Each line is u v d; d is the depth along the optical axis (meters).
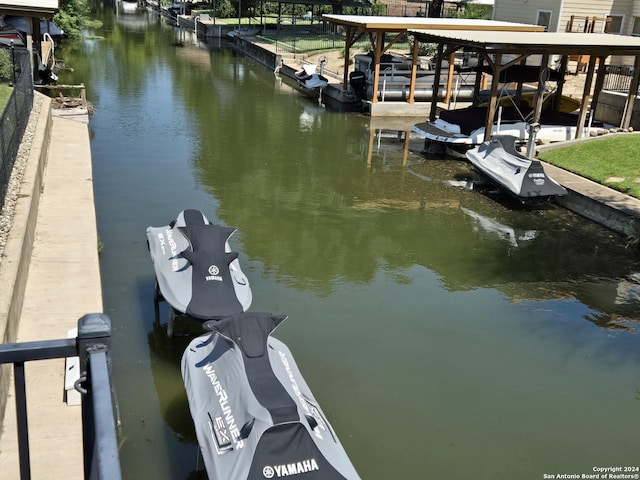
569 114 21.92
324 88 30.03
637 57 19.33
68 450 5.68
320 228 13.54
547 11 27.88
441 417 7.52
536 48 18.03
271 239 12.73
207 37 51.16
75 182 13.41
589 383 8.42
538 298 10.83
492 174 16.16
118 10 70.75
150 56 38.25
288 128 23.08
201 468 6.21
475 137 19.22
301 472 5.10
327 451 5.39
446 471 6.62
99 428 1.53
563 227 14.34
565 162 17.59
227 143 20.28
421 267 11.86
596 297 10.98
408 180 17.47
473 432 7.29
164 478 6.23
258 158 18.86
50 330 7.69
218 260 8.45
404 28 25.31
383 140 22.14
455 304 10.43
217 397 6.01
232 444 5.37
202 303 7.90
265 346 6.32
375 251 12.48
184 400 7.45
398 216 14.56
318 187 16.44
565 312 10.36
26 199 10.34
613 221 14.20
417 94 26.66
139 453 6.53
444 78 27.56
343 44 41.66
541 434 7.34
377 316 9.86
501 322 9.91
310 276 11.14
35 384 6.58
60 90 25.50
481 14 46.19
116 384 7.67
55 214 11.45
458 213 14.94
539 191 15.08
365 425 7.27
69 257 9.77
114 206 13.88
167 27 56.62
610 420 7.68
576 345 9.34
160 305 9.55
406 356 8.78
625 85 24.25
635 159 17.20
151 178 16.14
